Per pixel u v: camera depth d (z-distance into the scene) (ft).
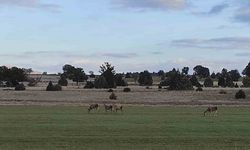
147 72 637.30
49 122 158.71
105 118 177.37
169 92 387.55
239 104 279.69
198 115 196.54
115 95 342.44
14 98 322.55
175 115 195.42
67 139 112.16
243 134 125.90
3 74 602.44
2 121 161.38
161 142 108.27
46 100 302.66
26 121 161.79
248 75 598.75
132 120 169.17
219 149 97.76
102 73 522.06
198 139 113.80
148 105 265.95
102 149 97.40
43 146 100.99
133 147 100.37
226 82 583.58
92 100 314.14
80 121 163.73
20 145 102.32
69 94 368.07
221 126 147.84
